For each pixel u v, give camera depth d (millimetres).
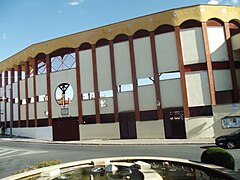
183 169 9164
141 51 28500
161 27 28031
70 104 32125
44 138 33312
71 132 31781
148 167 9078
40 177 8789
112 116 29703
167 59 27250
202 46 26469
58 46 33500
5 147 25422
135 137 28312
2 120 42688
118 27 29859
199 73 26156
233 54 26891
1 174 12281
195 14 26828
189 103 25922
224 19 27266
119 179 8016
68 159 15633
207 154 8922
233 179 6762
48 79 33969
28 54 36531
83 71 31641
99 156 16078
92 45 31297
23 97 37188
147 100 27734
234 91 26062
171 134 26859
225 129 23219
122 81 29188
